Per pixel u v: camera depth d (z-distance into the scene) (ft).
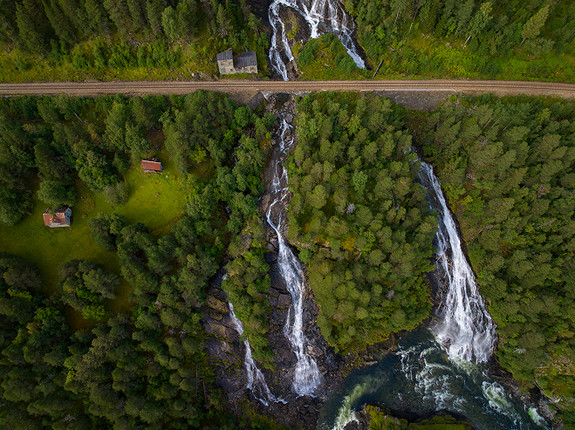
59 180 251.19
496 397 251.80
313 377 256.73
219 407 240.12
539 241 257.34
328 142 255.09
